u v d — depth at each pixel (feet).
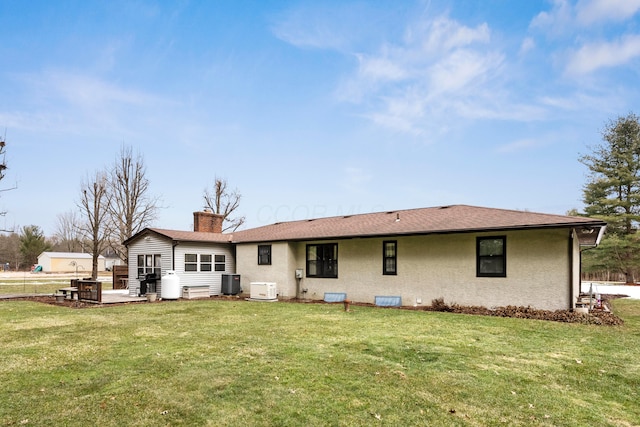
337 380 16.76
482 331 27.50
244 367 18.58
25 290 75.36
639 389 16.06
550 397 15.03
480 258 39.45
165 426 12.52
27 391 15.49
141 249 60.70
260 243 57.31
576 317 31.96
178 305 45.32
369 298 47.24
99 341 24.59
